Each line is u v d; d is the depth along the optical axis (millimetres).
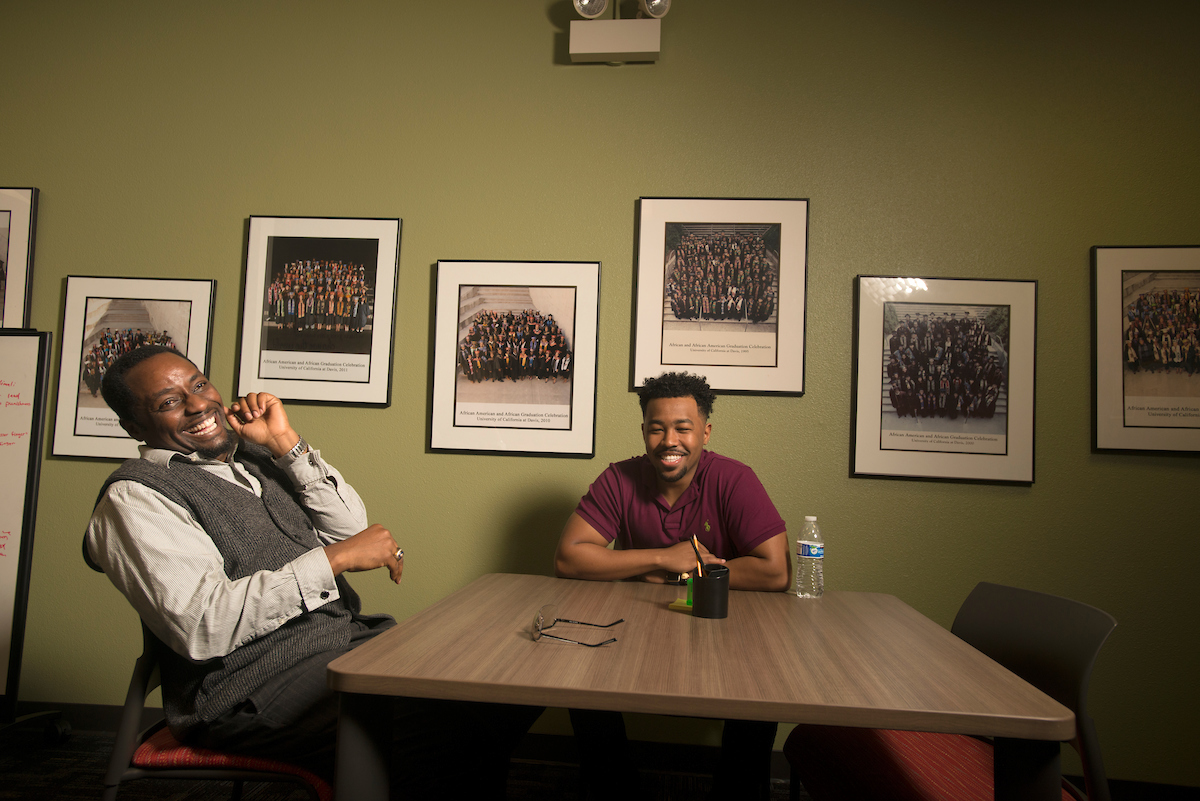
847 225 2369
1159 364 2238
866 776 1243
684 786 2139
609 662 1069
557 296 2402
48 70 2574
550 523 2371
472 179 2475
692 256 2381
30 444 2375
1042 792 891
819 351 2348
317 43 2543
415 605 2387
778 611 1482
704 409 1947
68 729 2324
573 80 2473
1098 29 2342
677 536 1896
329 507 1686
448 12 2521
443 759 1237
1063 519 2246
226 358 2467
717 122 2424
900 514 2295
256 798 2027
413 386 2428
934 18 2393
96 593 2418
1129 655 2193
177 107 2547
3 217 2527
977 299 2311
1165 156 2297
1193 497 2209
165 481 1356
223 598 1254
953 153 2357
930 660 1119
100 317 2479
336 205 2498
